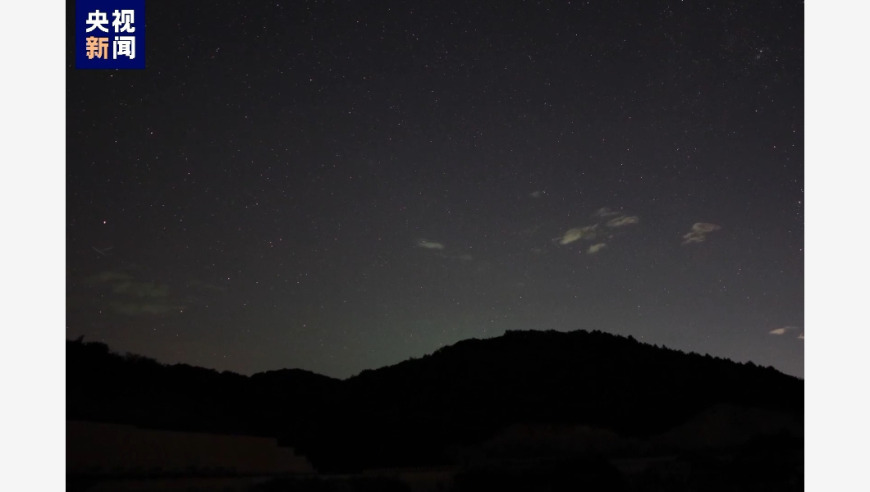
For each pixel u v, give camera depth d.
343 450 23.25
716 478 19.41
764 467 20.00
